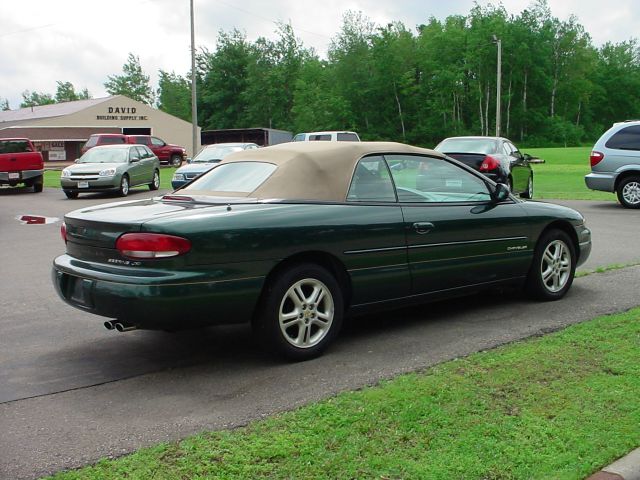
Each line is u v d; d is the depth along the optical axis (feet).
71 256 16.67
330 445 11.18
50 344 18.07
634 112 376.89
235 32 341.00
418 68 305.32
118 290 14.53
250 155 18.70
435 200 18.95
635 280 24.20
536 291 21.34
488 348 16.55
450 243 18.75
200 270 14.66
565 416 12.22
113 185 68.90
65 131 181.37
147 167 77.51
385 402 12.89
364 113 296.92
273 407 13.12
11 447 11.53
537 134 299.99
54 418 12.84
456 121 296.92
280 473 10.33
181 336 18.67
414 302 18.56
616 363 14.93
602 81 370.32
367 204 17.33
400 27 313.32
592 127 353.51
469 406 12.67
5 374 15.56
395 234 17.52
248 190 17.04
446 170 19.49
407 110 302.25
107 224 15.11
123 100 190.39
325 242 16.29
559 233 21.66
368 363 15.74
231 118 339.36
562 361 15.14
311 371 15.33
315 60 325.21
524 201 21.34
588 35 314.35
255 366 15.85
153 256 14.47
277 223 15.60
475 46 293.64
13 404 13.61
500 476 10.26
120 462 10.78
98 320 20.66
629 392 13.29
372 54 292.61
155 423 12.48
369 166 17.90
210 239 14.71
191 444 11.34
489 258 19.79
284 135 172.76
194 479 10.18
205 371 15.60
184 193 18.20
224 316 15.12
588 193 61.67
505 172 46.93
